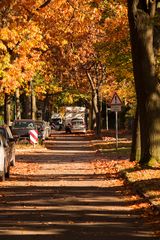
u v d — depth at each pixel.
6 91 49.03
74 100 121.19
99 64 86.94
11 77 47.62
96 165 41.53
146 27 33.84
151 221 18.39
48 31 50.94
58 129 141.38
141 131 35.09
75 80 97.50
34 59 50.53
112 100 52.00
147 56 34.00
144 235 16.08
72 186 29.06
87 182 30.98
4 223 18.20
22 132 67.31
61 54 75.19
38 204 22.61
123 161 41.59
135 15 33.84
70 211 20.72
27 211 20.77
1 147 31.61
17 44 46.88
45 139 84.94
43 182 31.28
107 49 49.94
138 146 40.38
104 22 55.00
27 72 49.84
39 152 59.31
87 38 68.19
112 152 54.56
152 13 34.00
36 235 16.12
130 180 29.31
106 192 26.33
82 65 89.75
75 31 51.59
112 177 33.25
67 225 17.81
